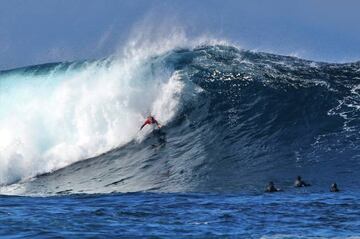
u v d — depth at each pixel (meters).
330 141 110.62
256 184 96.50
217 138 115.75
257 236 63.56
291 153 108.25
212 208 78.06
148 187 99.38
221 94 125.75
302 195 88.19
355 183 95.00
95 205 80.12
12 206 78.69
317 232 65.44
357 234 64.69
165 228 66.25
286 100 123.19
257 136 114.88
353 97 122.94
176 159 110.56
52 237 60.94
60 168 117.06
